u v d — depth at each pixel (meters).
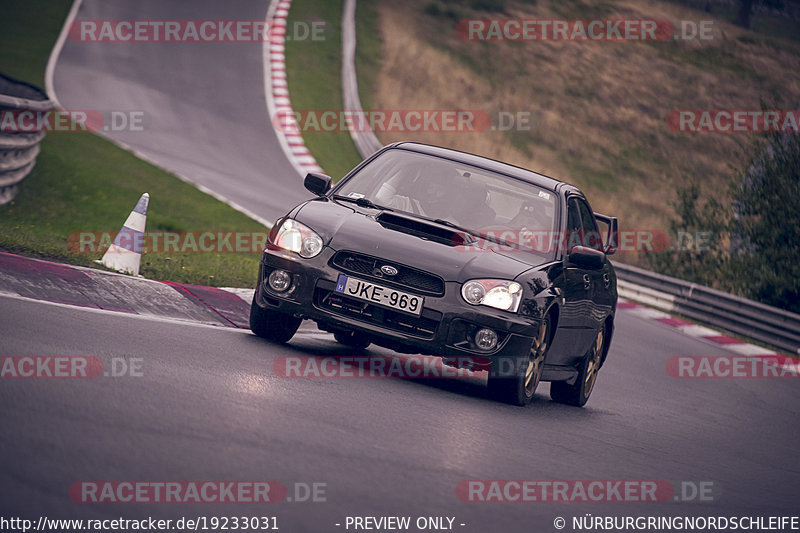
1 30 116.75
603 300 30.94
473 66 158.38
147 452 14.78
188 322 27.58
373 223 25.56
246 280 38.31
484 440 20.38
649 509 17.98
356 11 162.25
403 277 24.25
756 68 188.88
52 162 65.50
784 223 75.12
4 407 15.61
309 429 18.05
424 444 18.84
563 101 155.50
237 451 15.73
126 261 33.44
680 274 81.31
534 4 194.88
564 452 21.17
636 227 114.00
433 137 123.50
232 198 71.94
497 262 24.92
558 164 131.50
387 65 143.25
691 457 24.50
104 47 118.25
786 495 22.23
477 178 28.16
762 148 76.62
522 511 15.95
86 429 15.28
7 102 50.50
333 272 24.47
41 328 22.02
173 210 62.41
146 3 141.62
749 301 63.84
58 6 130.88
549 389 34.34
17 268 27.16
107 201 60.09
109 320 24.84
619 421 28.20
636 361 44.78
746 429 32.16
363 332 24.20
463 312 23.89
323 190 27.92
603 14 199.62
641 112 159.12
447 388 26.38
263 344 26.38
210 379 20.42
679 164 142.62
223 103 109.50
